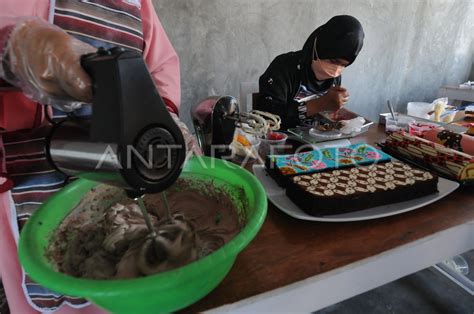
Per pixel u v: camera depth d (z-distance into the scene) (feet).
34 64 0.99
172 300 1.15
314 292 1.53
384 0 7.68
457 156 2.34
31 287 2.19
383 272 1.74
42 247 1.32
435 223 1.90
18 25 1.09
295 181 2.14
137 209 1.71
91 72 0.94
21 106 1.77
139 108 0.95
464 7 8.86
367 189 2.03
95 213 1.73
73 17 2.05
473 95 5.78
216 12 6.12
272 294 1.41
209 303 1.34
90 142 1.02
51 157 1.25
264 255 1.63
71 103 1.18
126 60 0.91
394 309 4.14
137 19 2.40
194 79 6.46
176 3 5.75
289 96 4.87
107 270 1.33
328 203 1.92
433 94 9.87
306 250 1.67
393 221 1.93
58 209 1.56
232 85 6.88
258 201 1.43
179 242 1.34
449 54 9.45
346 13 7.39
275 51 6.98
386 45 8.33
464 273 4.63
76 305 2.21
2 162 1.97
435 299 4.26
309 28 7.11
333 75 4.62
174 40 5.99
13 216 2.06
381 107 9.18
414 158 2.68
